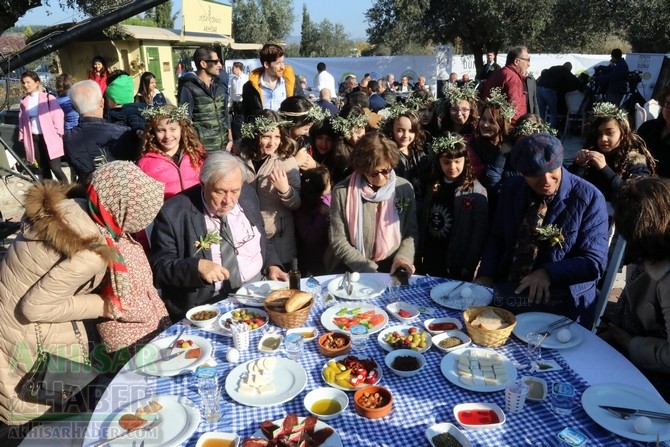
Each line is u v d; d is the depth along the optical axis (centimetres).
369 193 327
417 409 184
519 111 575
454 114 462
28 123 738
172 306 297
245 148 378
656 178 207
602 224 263
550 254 269
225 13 942
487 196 358
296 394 191
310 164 406
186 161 373
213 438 170
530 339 221
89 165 461
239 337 225
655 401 181
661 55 1420
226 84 655
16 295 221
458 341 225
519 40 1967
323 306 269
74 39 342
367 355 222
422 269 373
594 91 1187
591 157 352
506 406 181
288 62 1731
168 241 286
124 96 548
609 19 1889
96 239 217
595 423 174
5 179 643
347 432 172
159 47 1344
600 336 264
